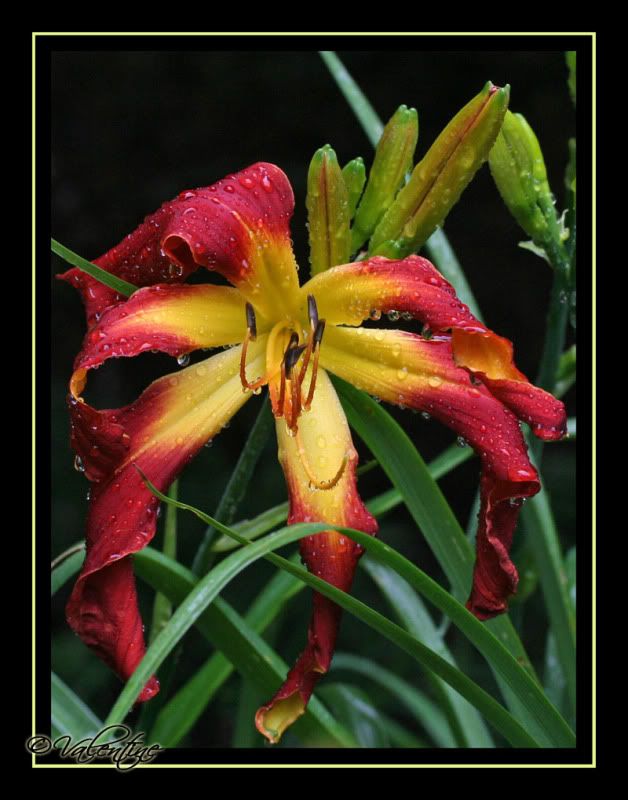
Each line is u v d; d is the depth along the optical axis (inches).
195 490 82.4
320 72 98.0
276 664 45.5
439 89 96.4
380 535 86.7
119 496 42.3
